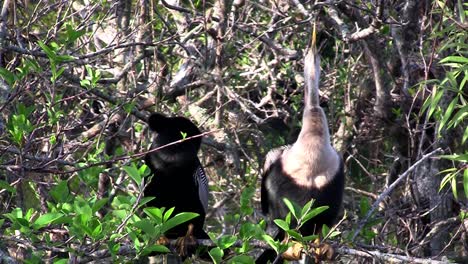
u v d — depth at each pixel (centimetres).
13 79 771
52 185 902
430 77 1244
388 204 1187
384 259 774
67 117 990
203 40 1257
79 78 984
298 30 1275
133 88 1019
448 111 861
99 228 659
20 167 738
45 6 1042
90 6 1034
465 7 1194
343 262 1022
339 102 1345
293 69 1351
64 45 847
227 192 1241
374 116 1283
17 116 748
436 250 1138
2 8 946
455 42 953
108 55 1154
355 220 994
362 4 1223
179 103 1192
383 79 1250
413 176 1218
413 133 1159
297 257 848
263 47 1377
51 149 815
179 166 869
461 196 1249
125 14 1118
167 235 905
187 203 884
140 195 690
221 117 1170
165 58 1151
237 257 704
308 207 707
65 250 689
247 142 1336
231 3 1163
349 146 1310
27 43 1017
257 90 1420
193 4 1212
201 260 912
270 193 907
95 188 927
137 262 926
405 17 1217
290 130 1313
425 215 1177
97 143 880
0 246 723
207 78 1159
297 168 883
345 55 1459
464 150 1173
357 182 1379
